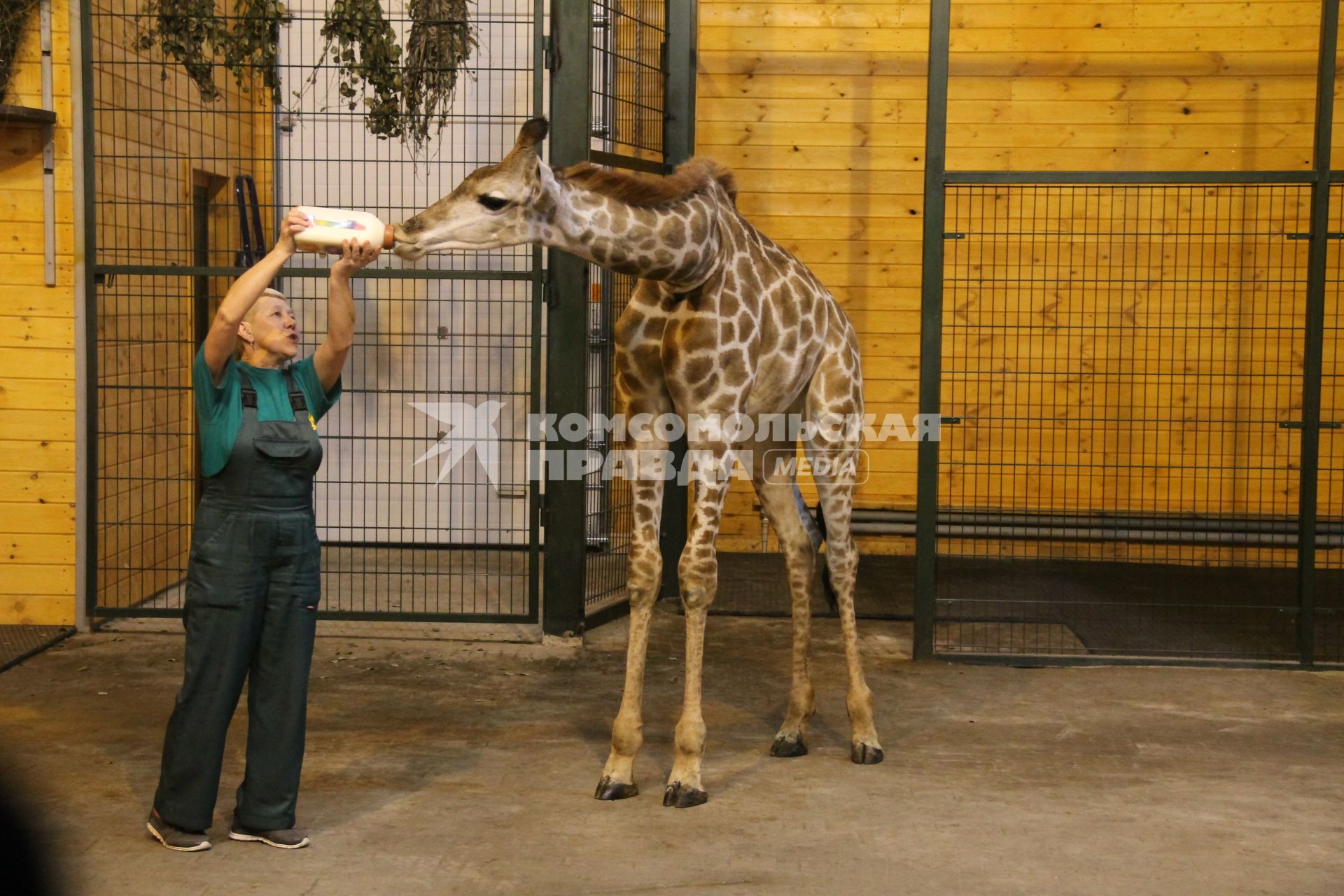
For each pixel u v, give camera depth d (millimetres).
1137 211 6977
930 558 5223
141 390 5926
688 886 3172
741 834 3500
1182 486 7016
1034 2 6984
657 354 3803
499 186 3428
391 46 5348
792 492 4230
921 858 3352
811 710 4191
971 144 7102
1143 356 7031
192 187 6395
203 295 6625
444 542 7211
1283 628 5777
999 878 3229
